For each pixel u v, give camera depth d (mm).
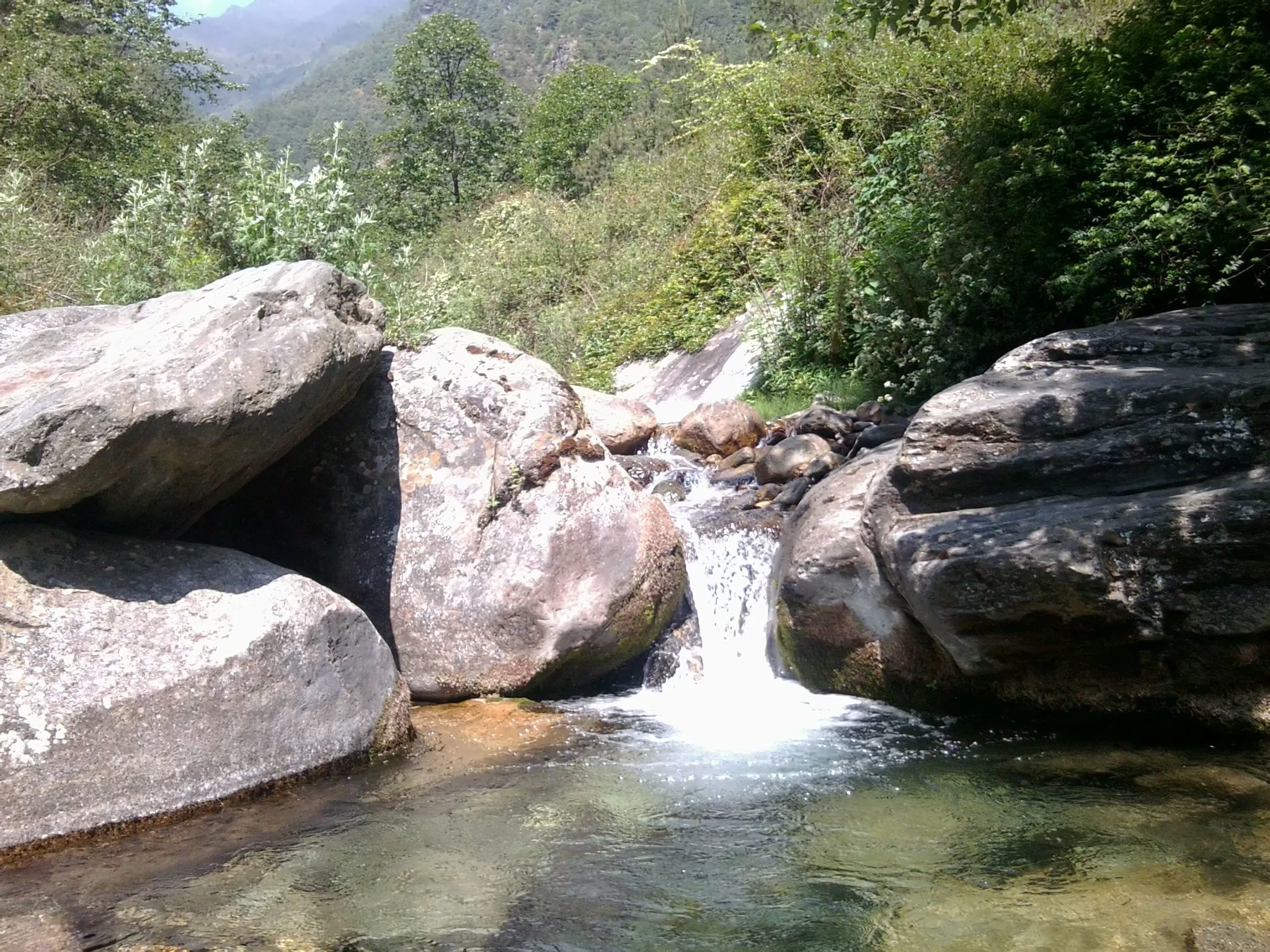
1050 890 3848
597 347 14758
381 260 9914
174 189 10156
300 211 9023
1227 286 7484
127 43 25219
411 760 5441
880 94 12859
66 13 19375
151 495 5262
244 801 4887
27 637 4695
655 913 3854
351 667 5449
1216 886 3746
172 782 4703
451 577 6367
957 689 5930
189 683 4859
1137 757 5148
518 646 6215
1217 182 7777
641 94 28547
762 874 4145
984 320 8898
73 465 4664
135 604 5000
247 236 8969
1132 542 5129
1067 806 4629
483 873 4195
